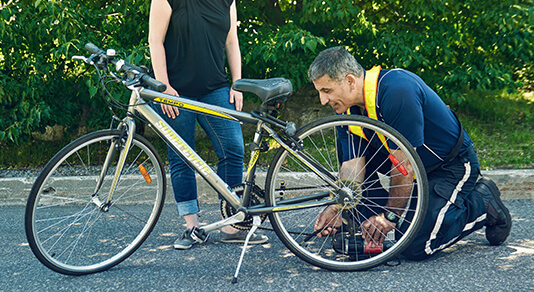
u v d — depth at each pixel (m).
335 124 2.45
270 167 2.52
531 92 7.14
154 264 2.66
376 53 5.57
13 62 4.80
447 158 2.54
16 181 3.90
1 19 4.30
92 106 5.25
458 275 2.37
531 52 5.46
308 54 5.30
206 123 2.87
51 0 4.20
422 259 2.57
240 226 2.67
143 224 3.37
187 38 2.72
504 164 4.26
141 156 3.91
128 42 4.95
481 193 2.69
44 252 2.43
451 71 5.45
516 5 5.01
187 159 2.56
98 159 4.54
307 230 3.12
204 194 3.91
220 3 2.81
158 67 2.72
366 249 2.52
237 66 3.02
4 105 4.81
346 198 2.52
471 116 6.07
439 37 5.23
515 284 2.25
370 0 5.43
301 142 2.49
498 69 5.41
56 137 5.57
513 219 3.24
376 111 2.43
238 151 2.91
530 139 5.00
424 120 2.48
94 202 2.62
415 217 2.45
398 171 2.46
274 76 5.22
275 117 2.53
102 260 2.73
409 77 2.45
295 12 5.48
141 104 2.48
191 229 2.90
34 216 2.38
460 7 5.36
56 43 4.78
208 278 2.45
